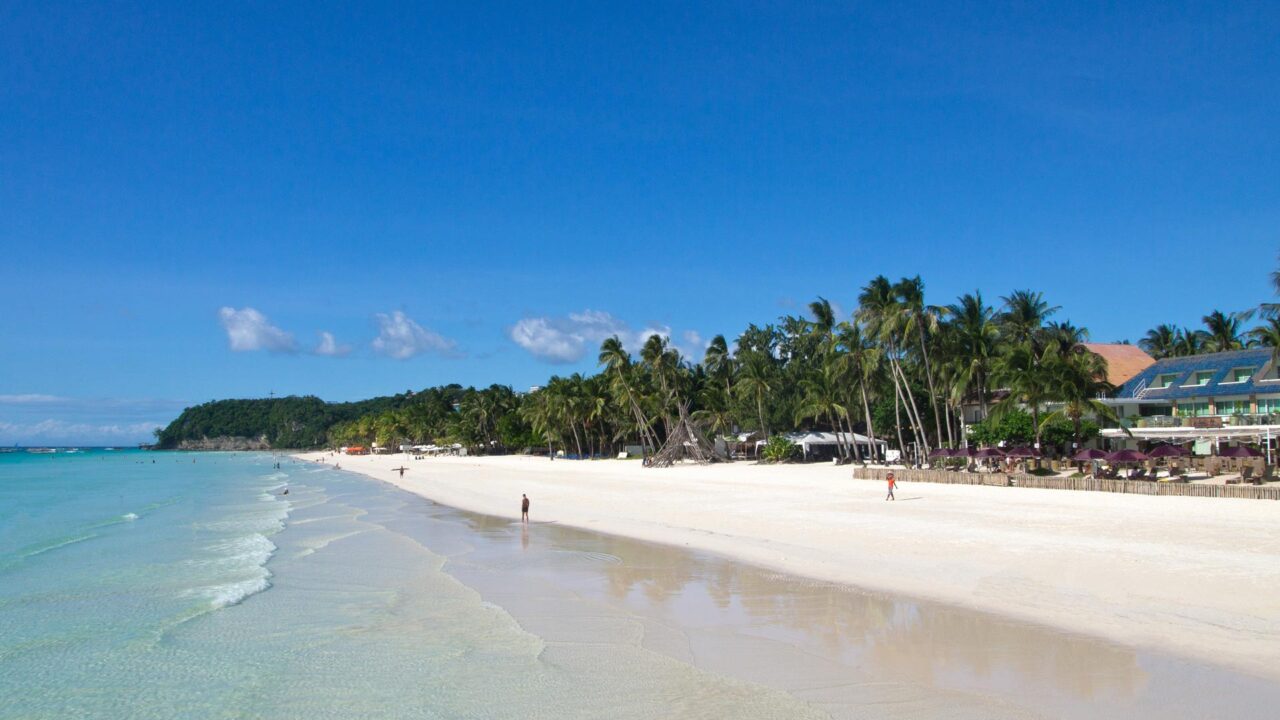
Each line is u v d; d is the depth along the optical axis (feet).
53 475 363.97
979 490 130.72
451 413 583.99
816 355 266.77
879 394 235.81
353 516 144.56
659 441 324.39
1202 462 135.85
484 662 47.75
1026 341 180.45
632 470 248.73
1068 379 146.10
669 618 56.18
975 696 37.63
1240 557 62.85
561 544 96.68
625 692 41.06
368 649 52.19
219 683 46.50
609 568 77.97
